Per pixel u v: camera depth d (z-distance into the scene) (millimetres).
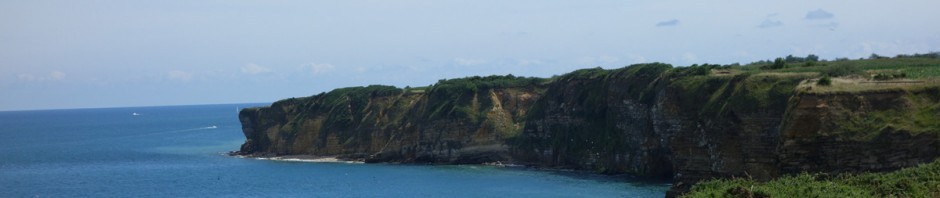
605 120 117312
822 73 88188
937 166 57125
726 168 85562
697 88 92938
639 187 95438
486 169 123000
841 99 75062
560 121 124500
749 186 56031
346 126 151375
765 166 82062
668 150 99938
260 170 130875
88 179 122812
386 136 144625
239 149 180250
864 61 112875
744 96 85500
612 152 112250
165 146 196750
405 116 145625
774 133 81938
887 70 92500
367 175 119188
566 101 124375
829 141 73812
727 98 88438
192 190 108125
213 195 103062
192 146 195000
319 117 157125
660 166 104250
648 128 104688
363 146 146250
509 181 106312
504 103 140500
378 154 140500
